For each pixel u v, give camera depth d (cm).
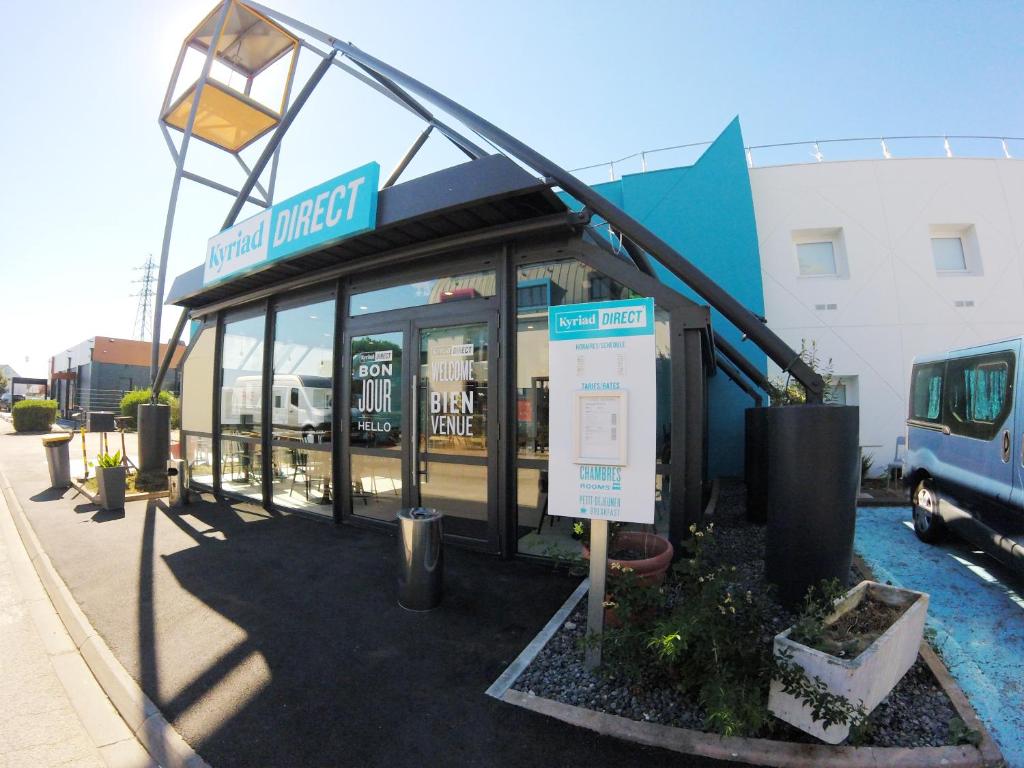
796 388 668
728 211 1101
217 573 511
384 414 644
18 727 298
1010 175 1123
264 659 350
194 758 260
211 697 309
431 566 423
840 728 252
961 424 546
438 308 588
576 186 438
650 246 433
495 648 362
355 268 640
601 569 318
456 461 577
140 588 475
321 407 725
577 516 317
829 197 1135
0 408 5372
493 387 546
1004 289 1088
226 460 898
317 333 736
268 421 801
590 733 273
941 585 489
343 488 687
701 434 462
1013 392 459
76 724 301
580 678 320
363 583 483
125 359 3297
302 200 612
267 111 1138
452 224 525
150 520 723
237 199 800
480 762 254
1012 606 442
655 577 371
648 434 302
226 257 746
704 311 455
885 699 300
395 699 305
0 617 443
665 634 270
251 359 849
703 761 252
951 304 1089
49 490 962
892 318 1094
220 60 1167
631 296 488
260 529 670
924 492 628
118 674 333
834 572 364
